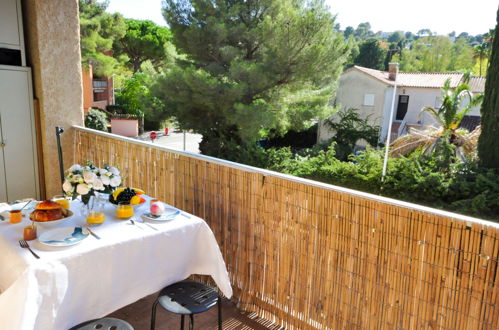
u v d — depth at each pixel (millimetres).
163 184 3148
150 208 2170
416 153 12000
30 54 4027
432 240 1721
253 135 11969
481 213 9539
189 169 2873
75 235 1836
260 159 13227
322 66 11656
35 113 4105
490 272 1570
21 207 2254
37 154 4195
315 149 17922
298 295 2301
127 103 22562
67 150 4273
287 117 12875
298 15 11367
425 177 10750
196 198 2859
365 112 20750
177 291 1872
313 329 2240
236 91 11242
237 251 2633
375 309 1954
